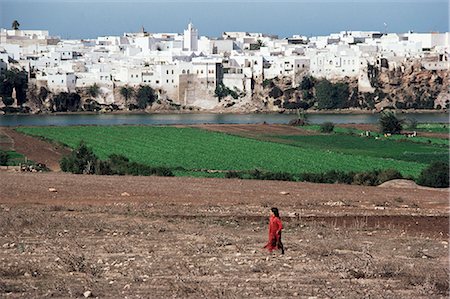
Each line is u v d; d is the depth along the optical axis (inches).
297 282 2962.6
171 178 6407.5
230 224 4315.9
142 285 2896.2
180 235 3882.9
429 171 7150.6
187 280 2945.4
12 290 2822.3
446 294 2856.8
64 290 2822.3
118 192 5536.4
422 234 4158.5
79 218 4394.7
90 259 3321.9
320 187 6043.3
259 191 5708.7
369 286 2940.5
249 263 3243.1
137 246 3599.9
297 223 4399.6
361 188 6063.0
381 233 4148.6
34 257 3356.3
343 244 3671.3
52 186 5733.3
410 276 3058.6
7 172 6983.3
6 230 3986.2
